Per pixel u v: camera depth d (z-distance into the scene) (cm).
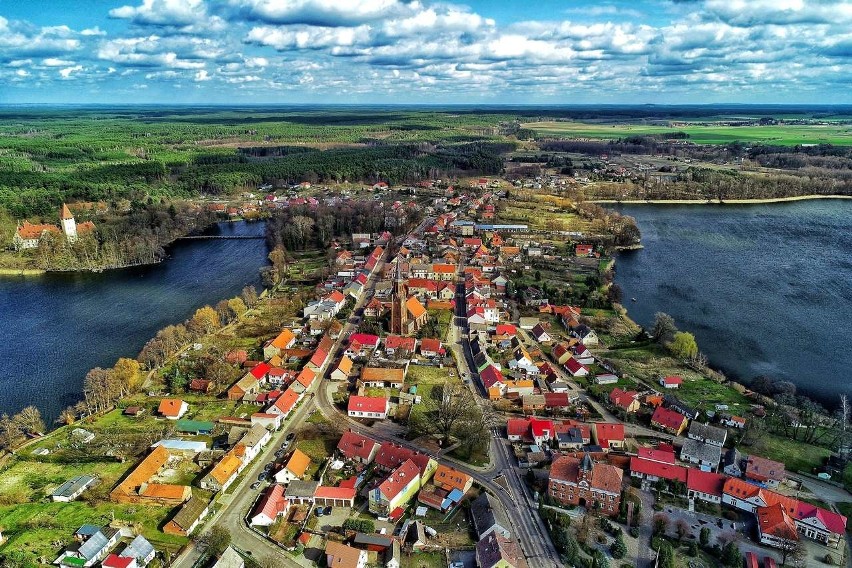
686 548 13175
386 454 16012
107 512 14150
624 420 18575
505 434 17838
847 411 19288
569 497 14612
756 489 14350
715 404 19462
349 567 12275
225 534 12988
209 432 17738
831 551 13212
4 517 13950
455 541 13462
